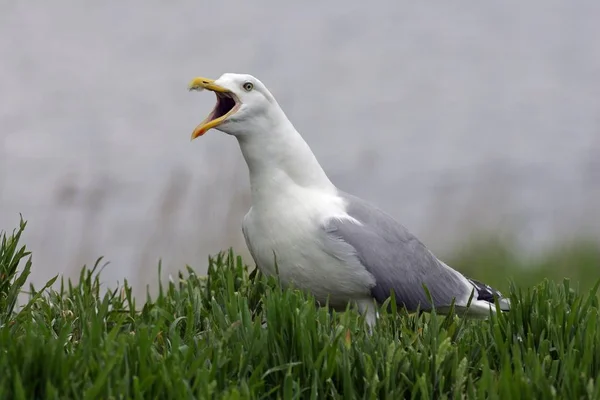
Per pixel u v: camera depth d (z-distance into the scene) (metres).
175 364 5.53
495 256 13.21
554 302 6.62
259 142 7.31
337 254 7.16
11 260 7.01
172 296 7.14
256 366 5.79
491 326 6.47
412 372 5.83
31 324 6.08
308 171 7.39
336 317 6.52
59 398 5.20
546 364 5.92
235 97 7.30
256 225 7.38
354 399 5.54
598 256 12.87
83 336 6.01
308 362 5.73
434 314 6.38
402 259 7.38
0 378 5.22
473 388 5.57
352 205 7.44
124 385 5.25
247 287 7.16
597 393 5.47
